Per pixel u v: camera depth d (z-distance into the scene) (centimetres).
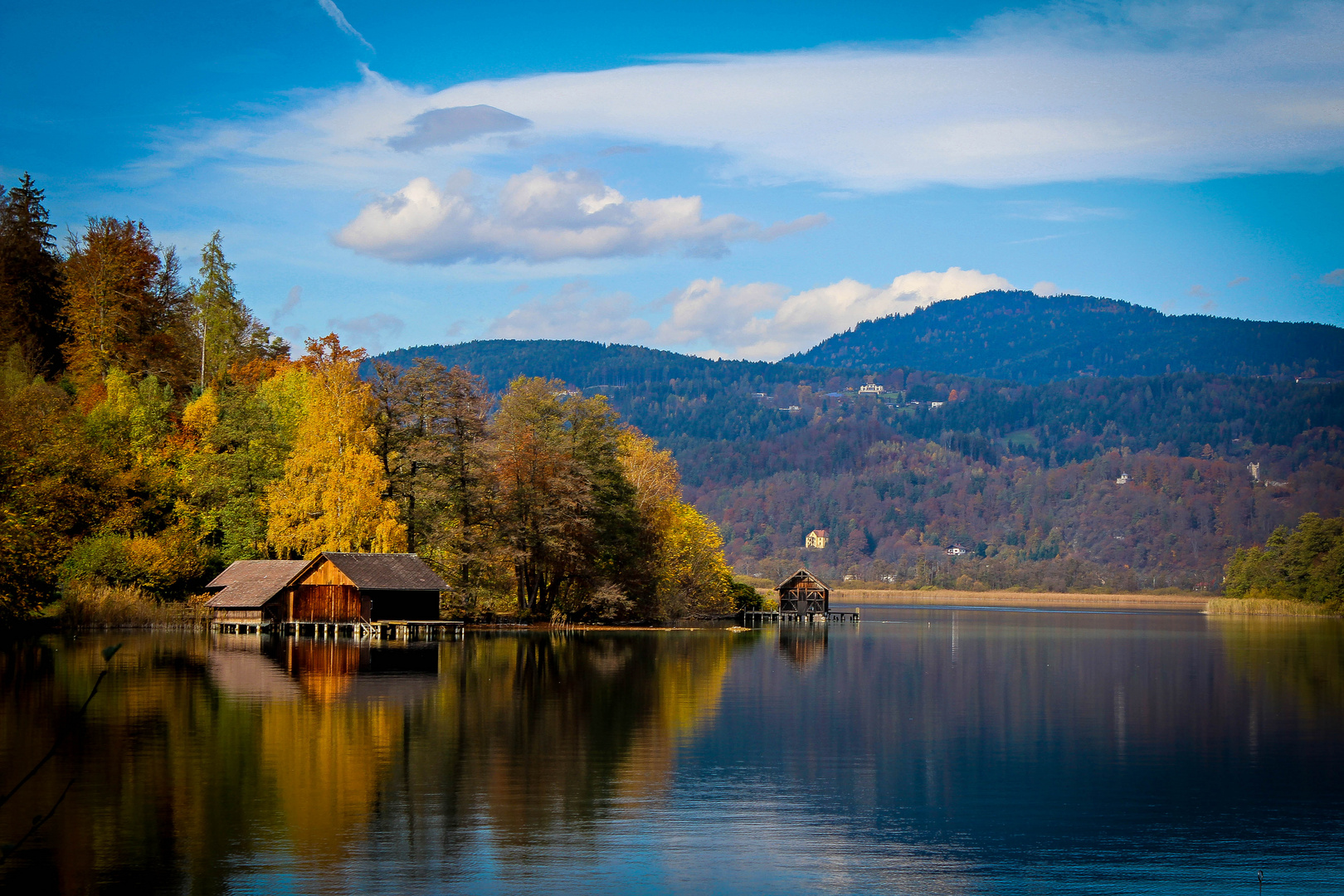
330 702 4419
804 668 6588
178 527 8831
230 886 2162
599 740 3734
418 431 9200
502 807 2798
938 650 8306
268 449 9050
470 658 6556
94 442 8819
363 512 8319
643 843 2530
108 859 2309
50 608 7888
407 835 2538
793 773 3297
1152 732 4188
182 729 3691
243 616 8231
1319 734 4153
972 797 3038
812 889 2255
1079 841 2620
